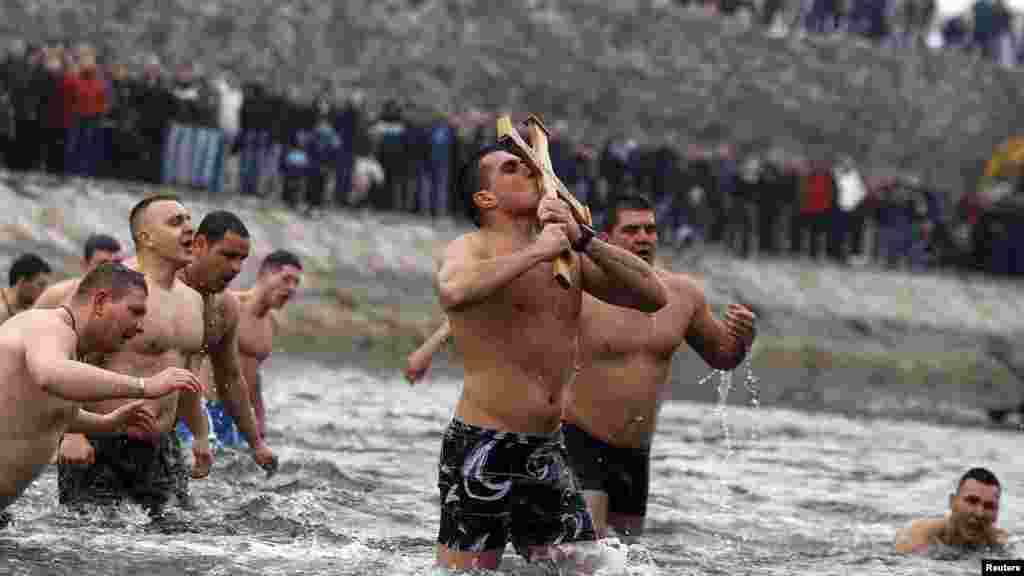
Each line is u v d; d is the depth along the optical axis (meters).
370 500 18.03
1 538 13.88
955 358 67.19
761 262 68.75
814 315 66.25
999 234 77.81
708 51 84.38
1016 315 74.38
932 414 45.53
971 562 16.72
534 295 12.40
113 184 50.25
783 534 18.02
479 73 75.75
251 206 53.16
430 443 24.81
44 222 46.06
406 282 54.50
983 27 94.94
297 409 29.20
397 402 32.44
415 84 73.25
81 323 13.38
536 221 12.68
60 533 14.48
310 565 13.24
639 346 16.02
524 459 12.47
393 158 58.62
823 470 26.00
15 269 21.72
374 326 50.47
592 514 15.80
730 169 67.31
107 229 47.09
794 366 60.94
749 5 86.94
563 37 79.19
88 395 12.70
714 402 41.56
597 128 79.75
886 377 61.78
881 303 70.06
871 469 26.83
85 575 12.30
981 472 17.55
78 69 48.81
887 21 90.38
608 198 60.56
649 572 14.05
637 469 16.30
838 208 70.31
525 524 12.73
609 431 16.00
